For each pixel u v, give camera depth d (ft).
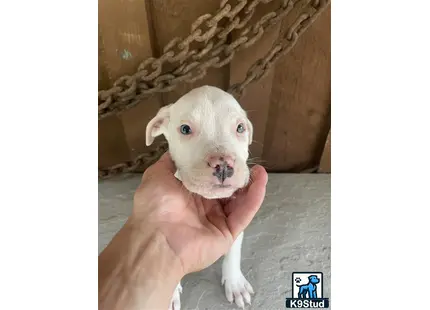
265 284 1.14
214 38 1.15
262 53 1.19
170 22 1.14
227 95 0.90
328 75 1.23
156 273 0.83
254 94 1.28
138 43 1.16
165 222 0.90
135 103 1.21
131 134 1.34
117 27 1.13
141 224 0.89
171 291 0.84
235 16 1.12
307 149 1.40
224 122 0.85
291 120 1.33
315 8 1.09
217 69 1.24
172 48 1.16
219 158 0.78
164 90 1.18
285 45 1.12
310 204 1.35
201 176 0.79
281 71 1.25
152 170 0.93
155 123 0.97
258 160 1.41
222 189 0.79
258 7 1.13
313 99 1.28
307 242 1.24
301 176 1.45
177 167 0.90
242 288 1.11
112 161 1.40
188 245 0.87
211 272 1.18
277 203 1.35
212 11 1.12
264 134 1.36
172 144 0.91
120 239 0.87
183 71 1.15
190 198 0.93
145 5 1.11
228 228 0.93
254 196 0.93
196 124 0.85
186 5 1.12
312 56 1.21
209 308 1.09
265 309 1.09
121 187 1.37
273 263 1.19
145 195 0.90
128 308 0.79
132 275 0.82
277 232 1.27
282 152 1.41
